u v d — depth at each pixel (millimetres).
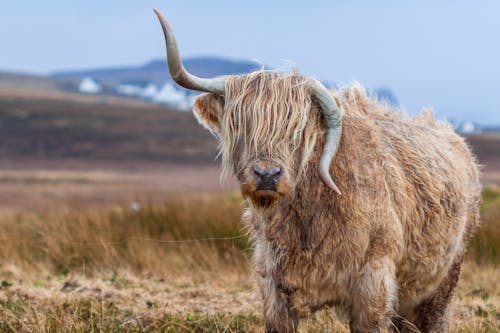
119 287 8883
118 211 13727
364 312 5312
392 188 5594
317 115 5137
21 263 10711
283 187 4848
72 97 155625
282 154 4898
